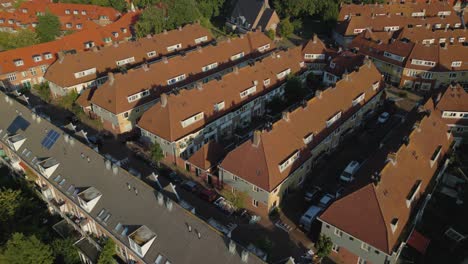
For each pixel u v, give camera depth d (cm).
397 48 9625
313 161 6506
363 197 4569
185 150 6744
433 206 5741
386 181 4734
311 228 5297
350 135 7550
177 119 6650
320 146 6562
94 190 4953
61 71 8675
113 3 15462
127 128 7625
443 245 5075
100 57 9138
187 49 10631
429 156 5631
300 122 6234
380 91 8244
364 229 4450
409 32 10369
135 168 6644
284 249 5034
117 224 4578
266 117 8288
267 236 5231
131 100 7544
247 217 5572
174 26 12344
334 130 6800
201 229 4025
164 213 4322
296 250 5019
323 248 4738
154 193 4481
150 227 4334
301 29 14238
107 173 4966
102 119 7788
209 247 3891
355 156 6938
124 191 4725
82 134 5959
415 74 9300
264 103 8362
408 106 8738
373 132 7675
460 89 7069
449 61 9106
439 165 5791
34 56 9838
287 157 5684
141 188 4609
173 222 4225
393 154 4944
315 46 10119
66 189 5212
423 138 5775
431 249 5019
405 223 4669
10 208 5384
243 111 7812
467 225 5372
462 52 9194
